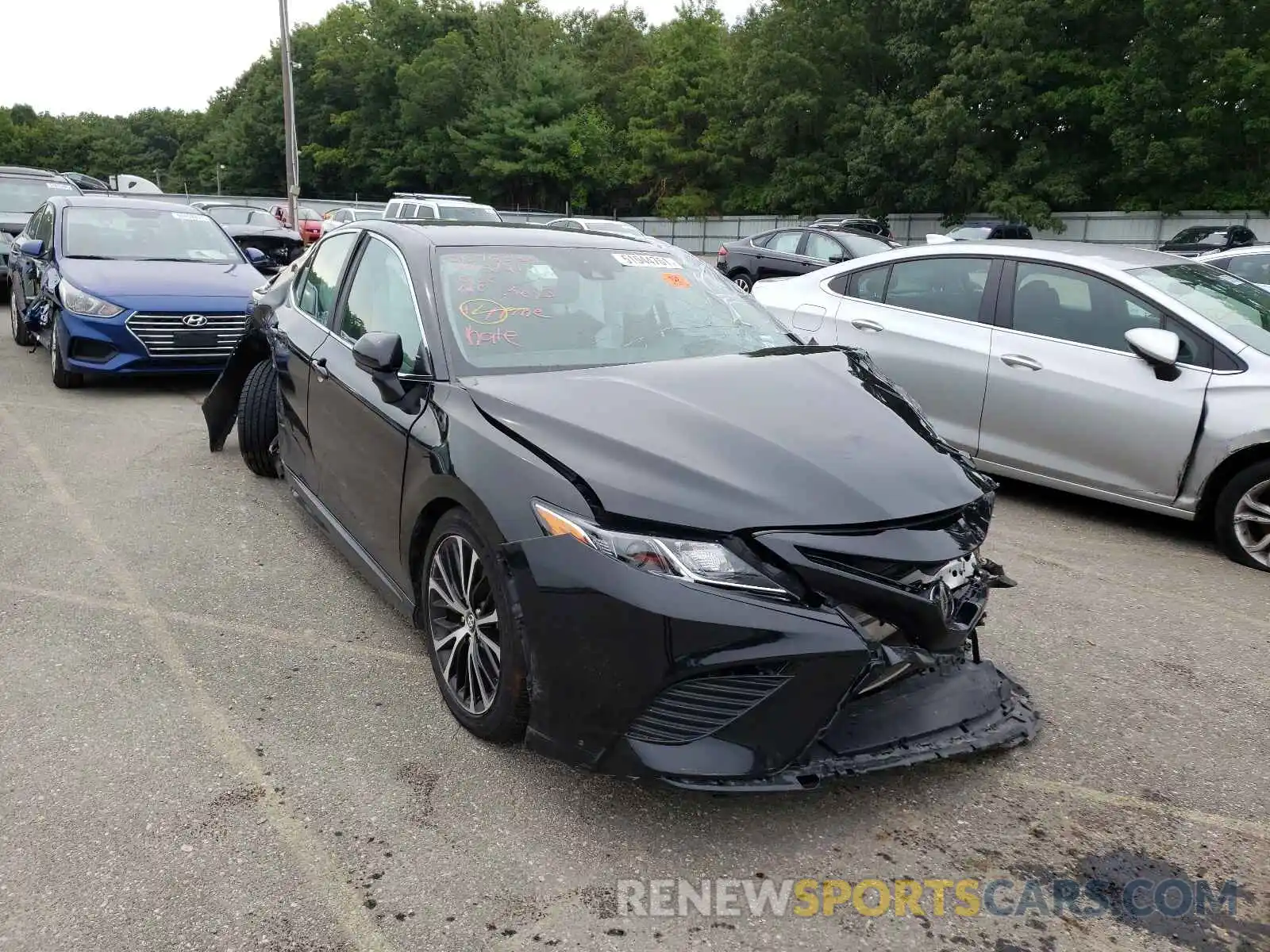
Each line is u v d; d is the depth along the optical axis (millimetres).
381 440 3451
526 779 2896
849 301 6617
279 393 4848
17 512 5160
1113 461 5281
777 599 2424
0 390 8188
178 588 4250
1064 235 33188
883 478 2686
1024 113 32656
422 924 2312
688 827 2697
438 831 2650
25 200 15086
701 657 2385
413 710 3281
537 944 2260
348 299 4188
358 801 2775
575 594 2508
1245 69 28688
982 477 3035
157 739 3066
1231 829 2756
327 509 4250
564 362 3408
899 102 36656
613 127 55969
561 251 3967
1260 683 3641
